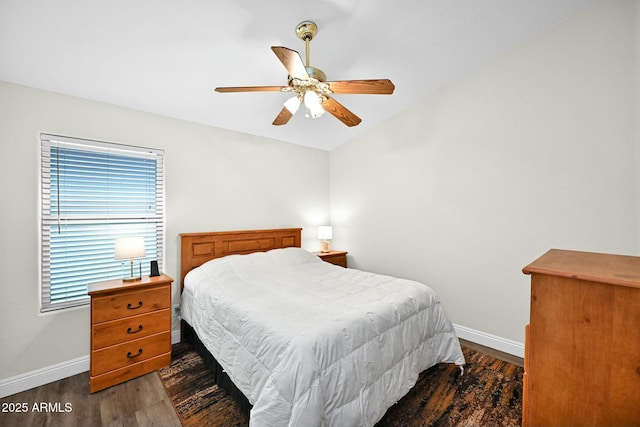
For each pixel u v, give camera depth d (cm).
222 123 306
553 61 221
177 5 160
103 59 194
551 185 224
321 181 421
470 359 238
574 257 86
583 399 67
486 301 263
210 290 222
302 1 169
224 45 194
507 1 191
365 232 378
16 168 203
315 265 306
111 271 244
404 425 165
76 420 171
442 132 292
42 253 213
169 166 279
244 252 328
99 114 240
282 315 163
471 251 272
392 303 187
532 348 74
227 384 188
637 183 188
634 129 189
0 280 197
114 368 204
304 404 122
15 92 204
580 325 67
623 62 192
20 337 203
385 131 350
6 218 199
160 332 225
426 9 189
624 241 194
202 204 301
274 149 365
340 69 245
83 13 158
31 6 150
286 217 378
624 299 62
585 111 208
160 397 191
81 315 226
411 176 322
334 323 152
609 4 196
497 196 254
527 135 236
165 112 271
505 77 247
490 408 178
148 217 266
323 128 354
